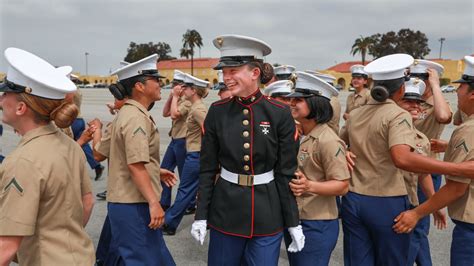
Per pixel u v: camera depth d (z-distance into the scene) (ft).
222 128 7.52
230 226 7.52
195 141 14.90
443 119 10.66
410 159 7.52
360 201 8.46
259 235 7.45
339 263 12.53
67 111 5.83
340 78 198.80
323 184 7.79
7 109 5.82
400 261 8.46
